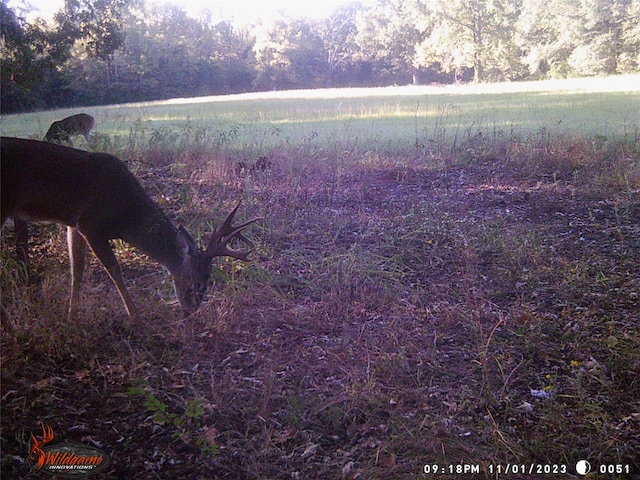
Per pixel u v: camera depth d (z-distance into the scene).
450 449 2.17
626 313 3.16
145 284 3.54
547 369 2.70
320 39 40.44
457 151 6.73
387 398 2.46
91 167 3.04
